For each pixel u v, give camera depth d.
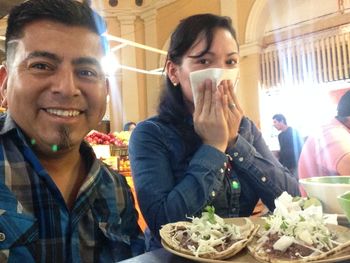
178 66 1.05
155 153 0.98
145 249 0.92
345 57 4.96
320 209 0.69
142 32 7.38
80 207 0.78
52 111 0.68
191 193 0.87
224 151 0.94
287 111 5.55
